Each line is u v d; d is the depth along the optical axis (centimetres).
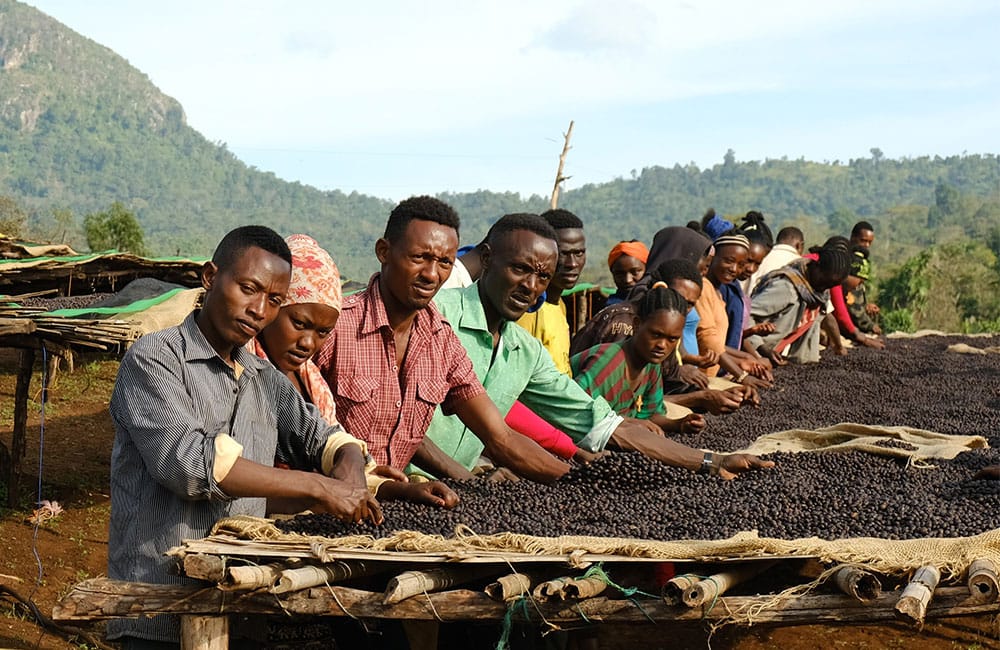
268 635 414
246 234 344
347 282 1612
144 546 341
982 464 535
